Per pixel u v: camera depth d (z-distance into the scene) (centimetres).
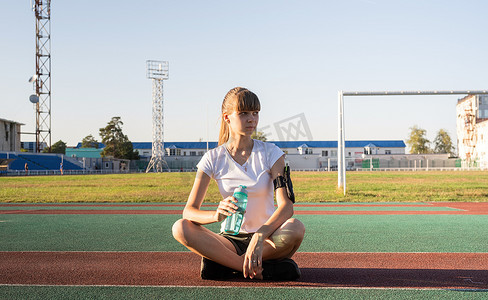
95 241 566
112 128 8362
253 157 333
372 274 380
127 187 2105
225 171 335
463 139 7869
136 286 341
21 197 1386
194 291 325
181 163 6906
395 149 9331
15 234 629
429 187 1962
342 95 1415
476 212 930
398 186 2070
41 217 855
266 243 335
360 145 9056
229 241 345
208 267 351
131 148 8538
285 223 334
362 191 1611
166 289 331
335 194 1433
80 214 913
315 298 306
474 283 349
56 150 10212
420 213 912
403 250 500
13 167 5219
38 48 5738
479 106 7344
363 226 709
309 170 6888
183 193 1605
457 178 3212
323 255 470
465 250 499
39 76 5828
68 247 522
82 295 316
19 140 6806
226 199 309
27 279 365
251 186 329
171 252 488
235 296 311
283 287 335
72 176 4216
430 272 388
